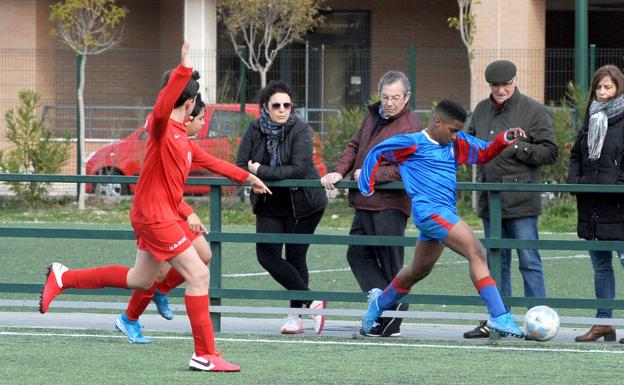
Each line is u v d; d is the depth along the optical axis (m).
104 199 46.03
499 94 18.75
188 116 15.77
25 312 21.66
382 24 61.72
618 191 17.77
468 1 48.16
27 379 14.62
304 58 56.59
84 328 19.28
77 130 46.50
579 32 42.66
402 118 18.44
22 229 19.20
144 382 14.45
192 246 15.28
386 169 18.44
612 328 18.70
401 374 15.28
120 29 59.00
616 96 18.27
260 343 17.98
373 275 19.05
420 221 16.33
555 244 18.23
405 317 18.50
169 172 14.86
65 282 16.06
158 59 59.34
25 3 55.25
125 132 49.28
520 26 49.56
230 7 50.47
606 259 18.70
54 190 46.25
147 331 18.98
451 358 16.66
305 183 18.70
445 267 29.73
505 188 18.08
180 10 58.50
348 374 15.24
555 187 17.97
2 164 45.53
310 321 21.14
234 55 48.28
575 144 18.81
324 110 46.94
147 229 14.91
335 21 61.97
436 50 54.66
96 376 14.86
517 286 26.67
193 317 15.12
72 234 19.22
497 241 18.33
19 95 46.38
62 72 55.03
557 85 46.66
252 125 19.08
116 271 15.89
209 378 14.77
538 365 16.09
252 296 19.03
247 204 42.38
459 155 16.50
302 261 19.39
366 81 58.91
